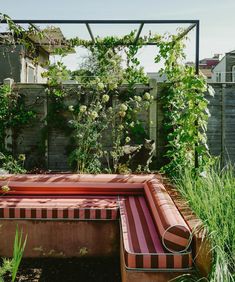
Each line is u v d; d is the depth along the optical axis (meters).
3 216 4.27
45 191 4.95
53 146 10.11
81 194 4.99
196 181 4.81
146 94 7.58
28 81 15.53
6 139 10.01
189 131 5.84
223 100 10.17
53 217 4.28
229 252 3.31
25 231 4.30
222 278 2.81
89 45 9.21
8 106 9.96
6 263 2.67
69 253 4.33
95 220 4.32
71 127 9.98
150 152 8.01
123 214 4.18
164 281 3.08
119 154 7.40
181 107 8.53
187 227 3.16
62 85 9.91
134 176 5.23
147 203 4.61
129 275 3.08
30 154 10.12
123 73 9.70
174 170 6.10
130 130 9.80
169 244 3.13
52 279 3.80
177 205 3.96
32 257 4.32
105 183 5.03
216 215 3.57
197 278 3.03
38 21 5.74
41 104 10.07
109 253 4.35
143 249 3.18
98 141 9.66
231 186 4.02
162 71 9.05
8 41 6.60
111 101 9.80
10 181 4.96
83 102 9.94
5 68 14.20
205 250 3.08
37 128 10.11
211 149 10.31
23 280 3.76
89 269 4.06
